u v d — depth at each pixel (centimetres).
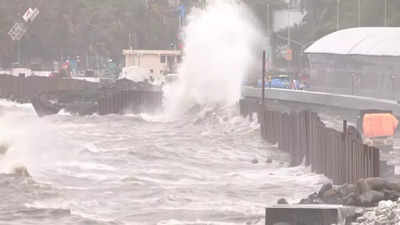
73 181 13525
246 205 11381
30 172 14162
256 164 15525
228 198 12012
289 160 15675
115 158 16150
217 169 14988
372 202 9569
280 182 13212
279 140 17162
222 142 18550
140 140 19588
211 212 10919
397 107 18112
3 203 11475
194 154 16900
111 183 13338
